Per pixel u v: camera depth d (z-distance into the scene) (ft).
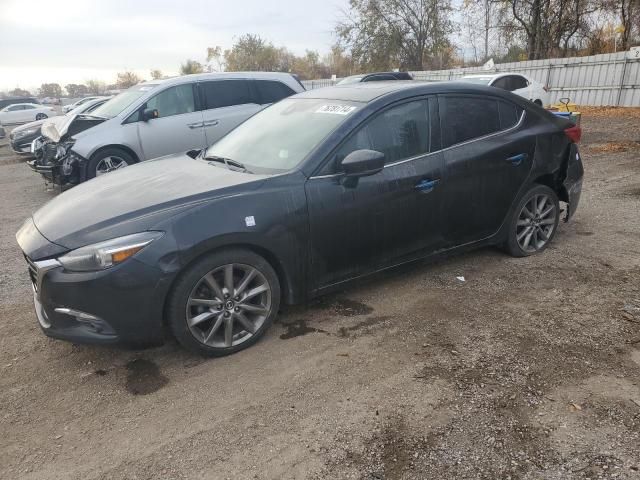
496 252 16.10
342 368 10.19
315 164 11.32
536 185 15.31
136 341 9.85
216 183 11.00
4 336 12.00
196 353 10.52
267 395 9.44
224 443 8.25
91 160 25.48
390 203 12.16
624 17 85.05
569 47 93.56
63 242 9.66
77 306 9.50
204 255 10.08
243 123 15.40
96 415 9.08
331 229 11.43
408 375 9.86
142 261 9.41
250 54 187.11
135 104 26.63
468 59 117.80
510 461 7.63
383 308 12.67
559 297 12.90
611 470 7.38
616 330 11.20
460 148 13.35
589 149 35.68
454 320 11.94
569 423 8.38
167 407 9.21
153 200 10.37
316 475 7.52
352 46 116.98
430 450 7.91
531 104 15.30
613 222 18.63
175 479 7.57
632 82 63.21
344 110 12.43
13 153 54.49
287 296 11.43
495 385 9.43
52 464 7.97
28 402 9.52
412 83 13.57
